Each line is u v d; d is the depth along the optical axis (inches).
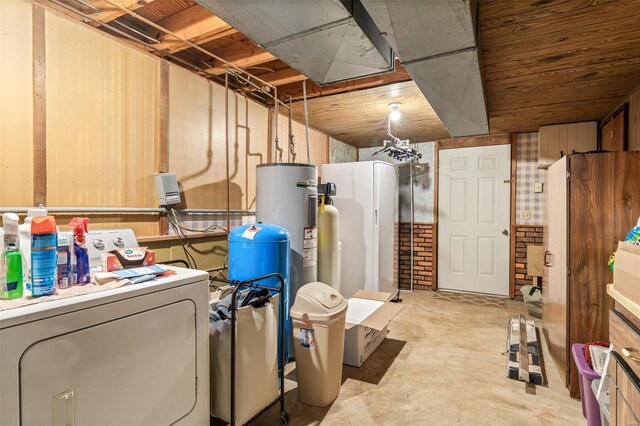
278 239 89.5
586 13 68.6
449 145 193.9
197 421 60.0
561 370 92.0
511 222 177.9
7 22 63.7
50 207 70.1
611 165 81.8
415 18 57.2
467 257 189.8
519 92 113.0
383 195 158.6
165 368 54.3
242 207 121.6
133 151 86.6
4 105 63.6
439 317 146.2
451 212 193.6
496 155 182.4
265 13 59.0
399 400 82.2
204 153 106.6
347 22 61.7
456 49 67.7
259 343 69.2
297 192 102.6
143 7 84.7
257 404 68.9
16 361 37.9
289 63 79.3
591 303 83.7
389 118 152.1
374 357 106.2
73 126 74.1
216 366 66.5
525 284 174.6
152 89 91.2
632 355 43.4
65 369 42.1
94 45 78.0
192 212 101.7
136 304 50.1
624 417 45.6
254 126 127.9
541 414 76.9
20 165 65.9
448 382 90.9
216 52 106.4
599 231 82.8
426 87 88.0
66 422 42.1
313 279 106.8
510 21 71.9
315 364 78.0
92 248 70.9
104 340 46.1
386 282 162.2
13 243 45.8
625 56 87.7
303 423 73.2
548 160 154.2
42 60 68.8
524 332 118.3
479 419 75.0
